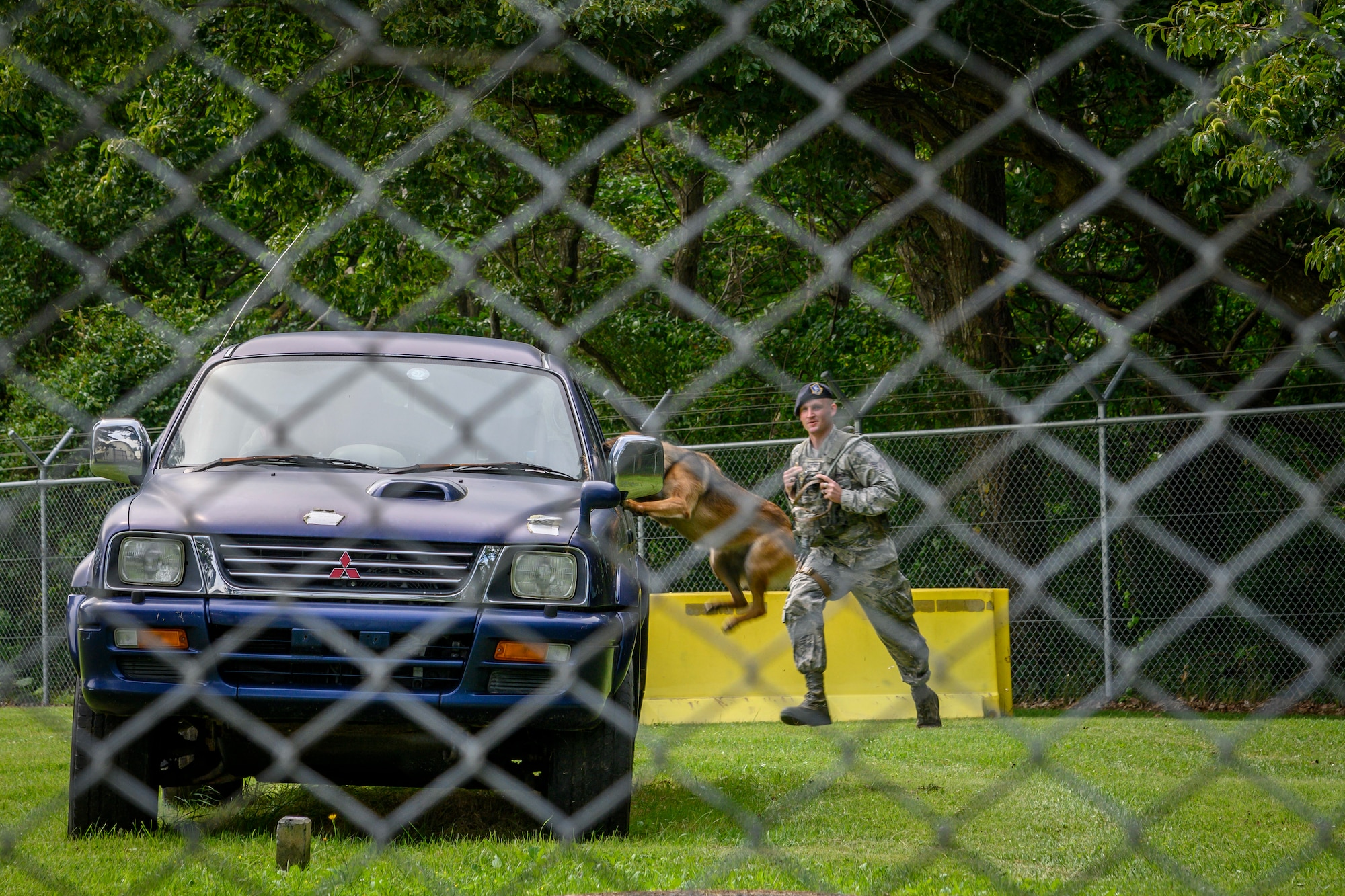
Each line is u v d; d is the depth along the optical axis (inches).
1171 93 713.0
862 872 319.6
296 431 398.6
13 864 306.3
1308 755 565.6
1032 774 494.3
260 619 335.6
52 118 1034.7
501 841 374.0
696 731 626.2
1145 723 702.5
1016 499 864.9
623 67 673.6
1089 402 846.5
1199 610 831.1
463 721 342.6
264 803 446.6
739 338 213.6
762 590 650.8
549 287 1123.9
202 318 1066.1
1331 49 408.5
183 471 387.9
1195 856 343.6
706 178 1227.2
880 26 666.8
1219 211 666.2
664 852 347.6
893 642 612.7
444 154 680.4
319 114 648.4
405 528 347.3
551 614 346.3
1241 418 843.4
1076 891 300.7
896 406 935.7
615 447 394.9
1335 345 609.3
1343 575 823.1
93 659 336.5
